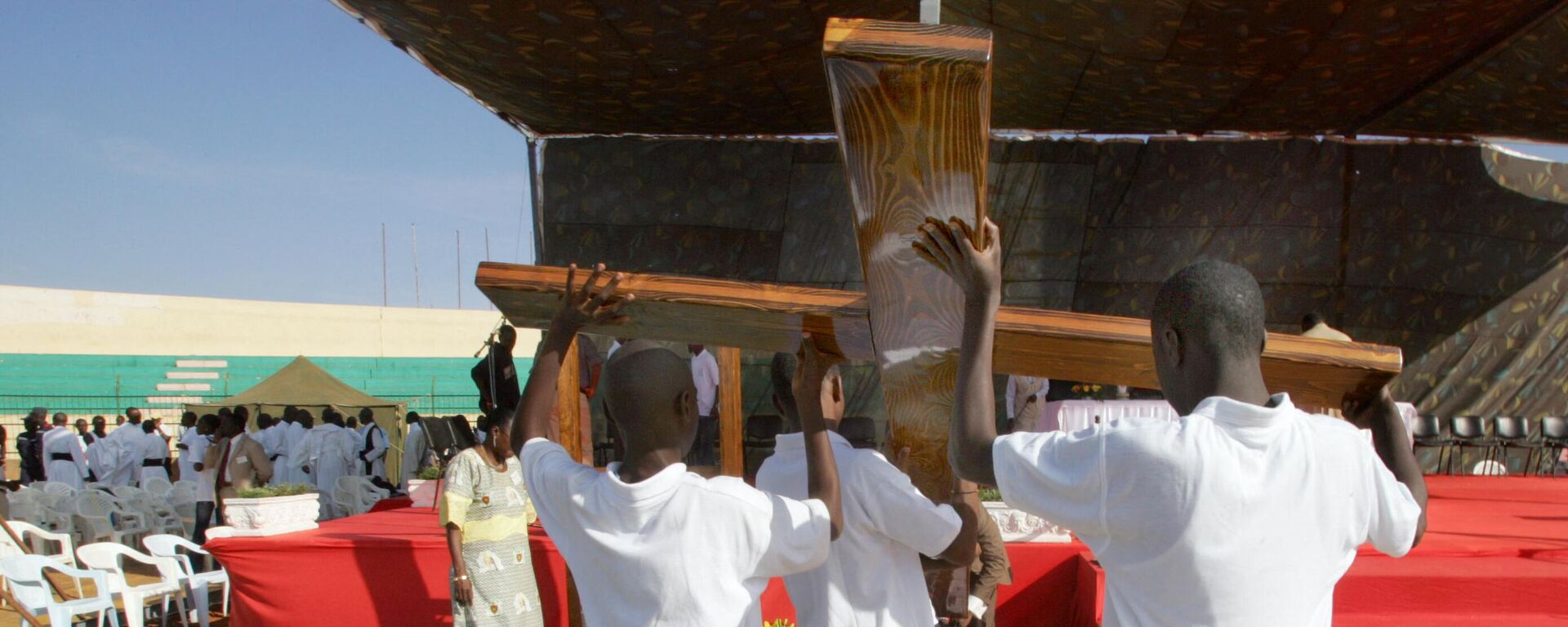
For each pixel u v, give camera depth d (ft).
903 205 6.06
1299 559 5.01
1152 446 4.97
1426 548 16.21
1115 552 5.20
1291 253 38.19
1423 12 25.59
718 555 6.47
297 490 20.04
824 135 38.91
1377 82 31.68
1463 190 38.42
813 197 38.88
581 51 28.96
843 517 7.30
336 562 17.84
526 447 7.22
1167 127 37.78
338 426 44.55
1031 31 28.96
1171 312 5.41
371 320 102.22
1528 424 38.45
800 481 8.34
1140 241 38.65
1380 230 38.22
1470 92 32.22
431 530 19.39
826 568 7.81
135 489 35.01
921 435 6.86
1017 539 16.97
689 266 38.86
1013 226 38.93
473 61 29.84
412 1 25.02
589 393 23.89
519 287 7.09
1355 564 15.35
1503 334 38.34
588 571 6.84
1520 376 38.29
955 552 7.68
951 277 5.66
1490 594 14.37
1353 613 14.47
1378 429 6.54
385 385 96.43
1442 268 38.24
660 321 7.63
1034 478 5.30
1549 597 14.29
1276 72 30.83
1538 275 38.45
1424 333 38.17
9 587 19.12
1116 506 5.04
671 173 39.06
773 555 6.59
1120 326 6.62
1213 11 26.18
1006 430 35.19
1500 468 37.65
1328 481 5.14
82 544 34.06
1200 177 38.63
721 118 36.50
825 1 25.70
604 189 39.04
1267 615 4.90
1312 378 6.44
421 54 29.53
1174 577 4.95
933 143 5.87
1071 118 37.24
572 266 6.81
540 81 31.76
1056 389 33.17
